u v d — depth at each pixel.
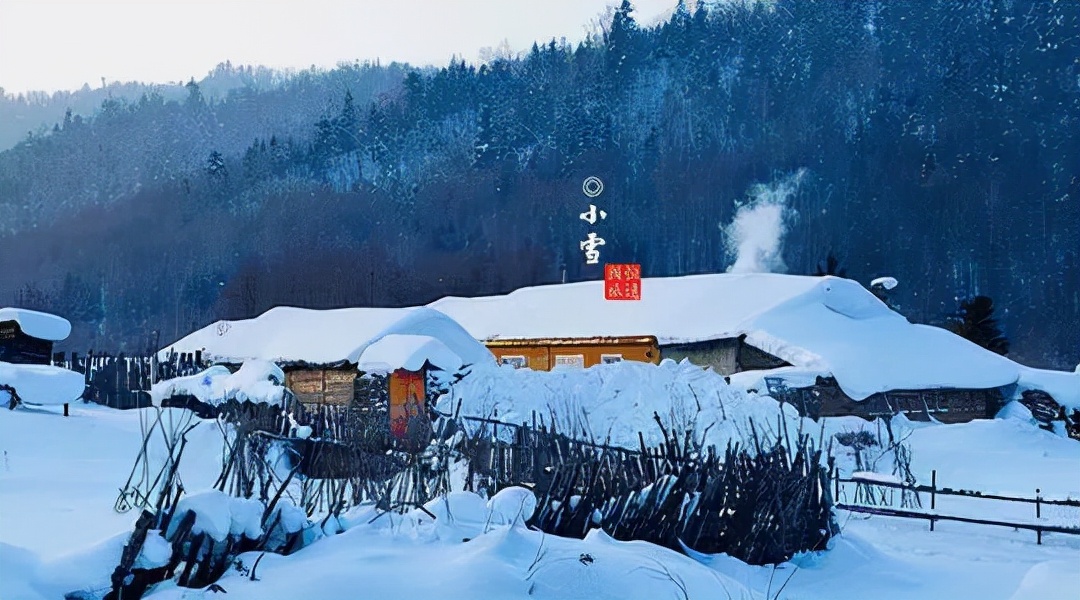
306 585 6.96
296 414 16.17
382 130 101.12
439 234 88.31
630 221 89.19
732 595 8.27
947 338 36.12
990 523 13.38
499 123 97.31
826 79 100.44
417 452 11.51
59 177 103.75
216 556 7.28
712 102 99.88
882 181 90.94
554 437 12.06
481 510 9.17
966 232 86.62
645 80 103.06
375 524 8.55
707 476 10.33
